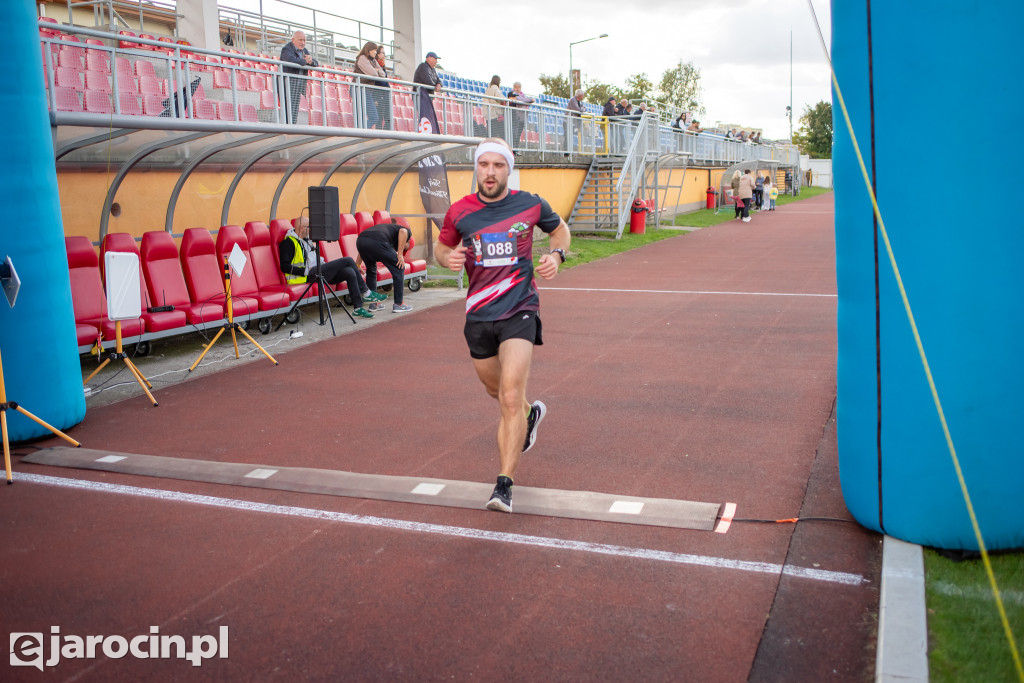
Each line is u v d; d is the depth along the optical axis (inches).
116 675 118.1
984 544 140.6
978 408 136.9
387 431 233.1
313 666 119.0
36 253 225.3
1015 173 131.0
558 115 845.8
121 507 181.2
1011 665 110.0
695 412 243.6
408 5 812.0
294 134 370.3
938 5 129.6
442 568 148.2
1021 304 133.9
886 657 112.2
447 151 522.6
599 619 129.2
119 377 306.3
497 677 115.0
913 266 136.9
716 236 893.8
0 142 216.4
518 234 170.2
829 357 312.5
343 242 474.0
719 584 138.9
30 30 224.1
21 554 158.4
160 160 371.9
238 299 368.8
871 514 151.2
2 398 209.6
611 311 430.3
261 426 241.3
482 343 175.2
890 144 136.3
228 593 141.1
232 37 675.4
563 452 209.9
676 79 2790.4
